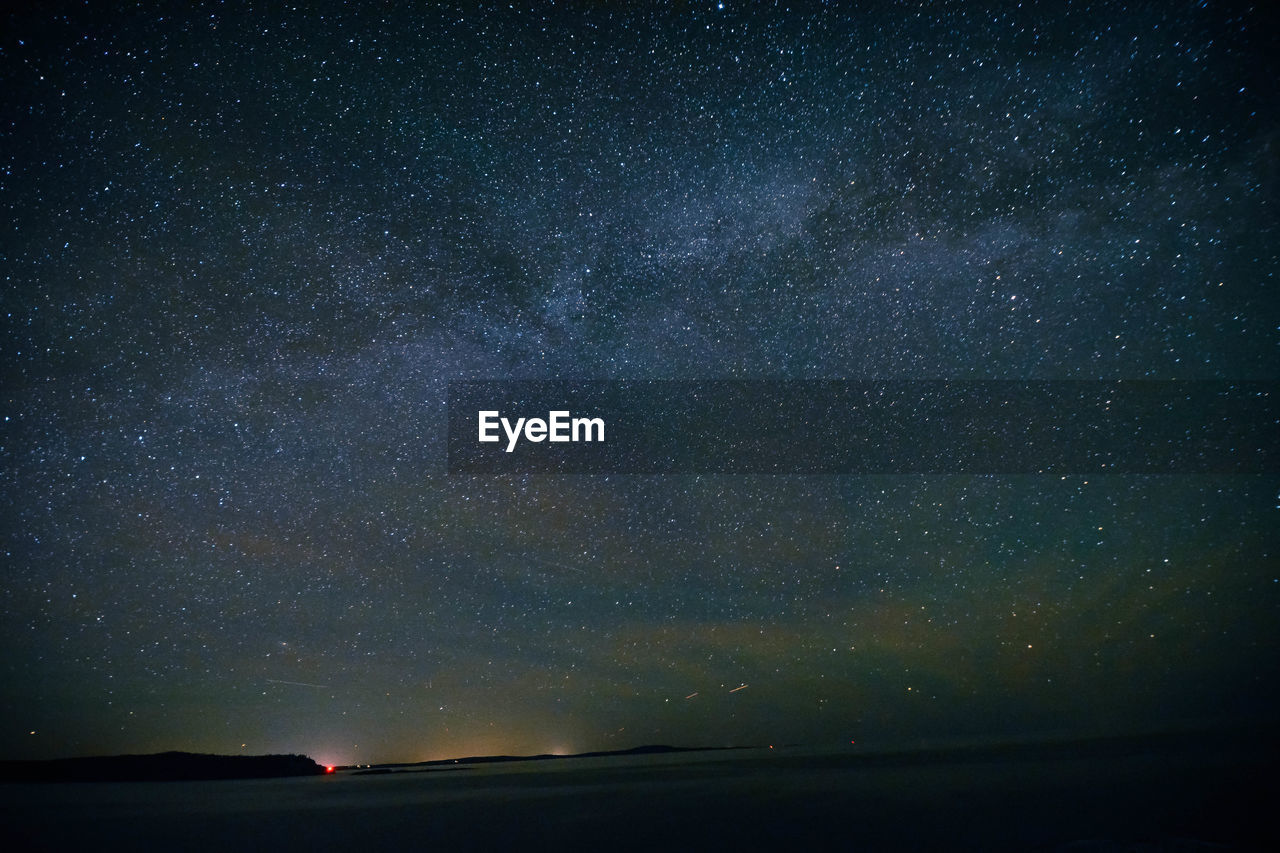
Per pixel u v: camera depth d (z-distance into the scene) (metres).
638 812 11.38
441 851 8.72
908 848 8.12
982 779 13.99
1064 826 8.90
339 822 11.20
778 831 9.35
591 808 12.10
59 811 13.12
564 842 9.04
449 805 13.04
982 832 8.85
